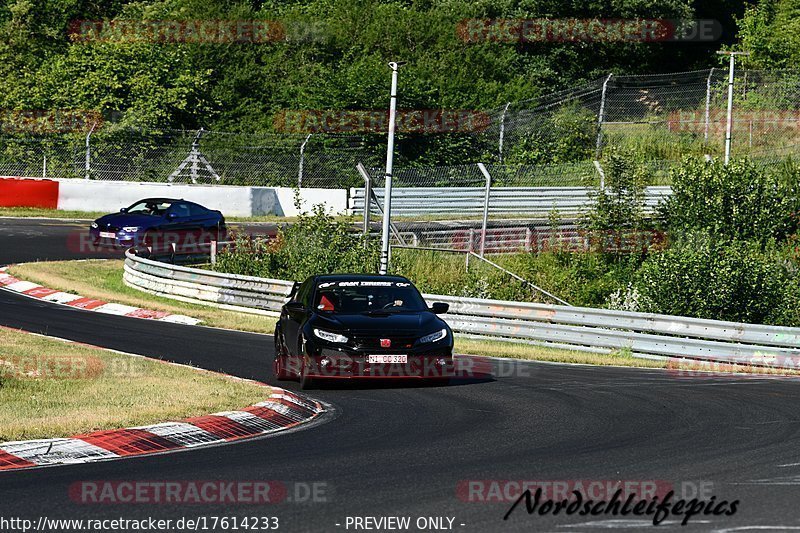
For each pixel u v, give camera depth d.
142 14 141.12
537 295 69.12
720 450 26.33
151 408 29.92
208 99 126.75
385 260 60.09
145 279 68.38
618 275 72.44
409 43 136.50
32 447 25.11
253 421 29.78
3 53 139.50
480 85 125.31
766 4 148.50
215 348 47.44
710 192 76.69
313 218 71.94
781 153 112.19
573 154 115.69
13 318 53.34
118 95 122.25
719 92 133.50
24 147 110.88
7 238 83.94
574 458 25.22
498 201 84.81
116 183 100.88
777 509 20.05
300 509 19.88
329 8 144.50
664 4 149.50
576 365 46.00
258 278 62.38
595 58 150.50
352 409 33.03
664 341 49.38
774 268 62.16
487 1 145.75
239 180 109.75
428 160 112.25
